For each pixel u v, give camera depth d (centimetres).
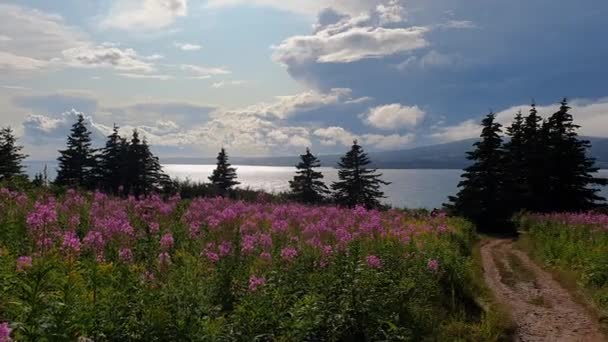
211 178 5250
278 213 1695
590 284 1535
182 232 1197
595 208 4322
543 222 2975
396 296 1039
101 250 972
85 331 583
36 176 2133
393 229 1659
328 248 1096
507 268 2036
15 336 519
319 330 843
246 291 833
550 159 4338
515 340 1128
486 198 4091
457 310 1227
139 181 4353
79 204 1482
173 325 643
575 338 1149
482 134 4203
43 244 896
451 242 1928
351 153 5178
